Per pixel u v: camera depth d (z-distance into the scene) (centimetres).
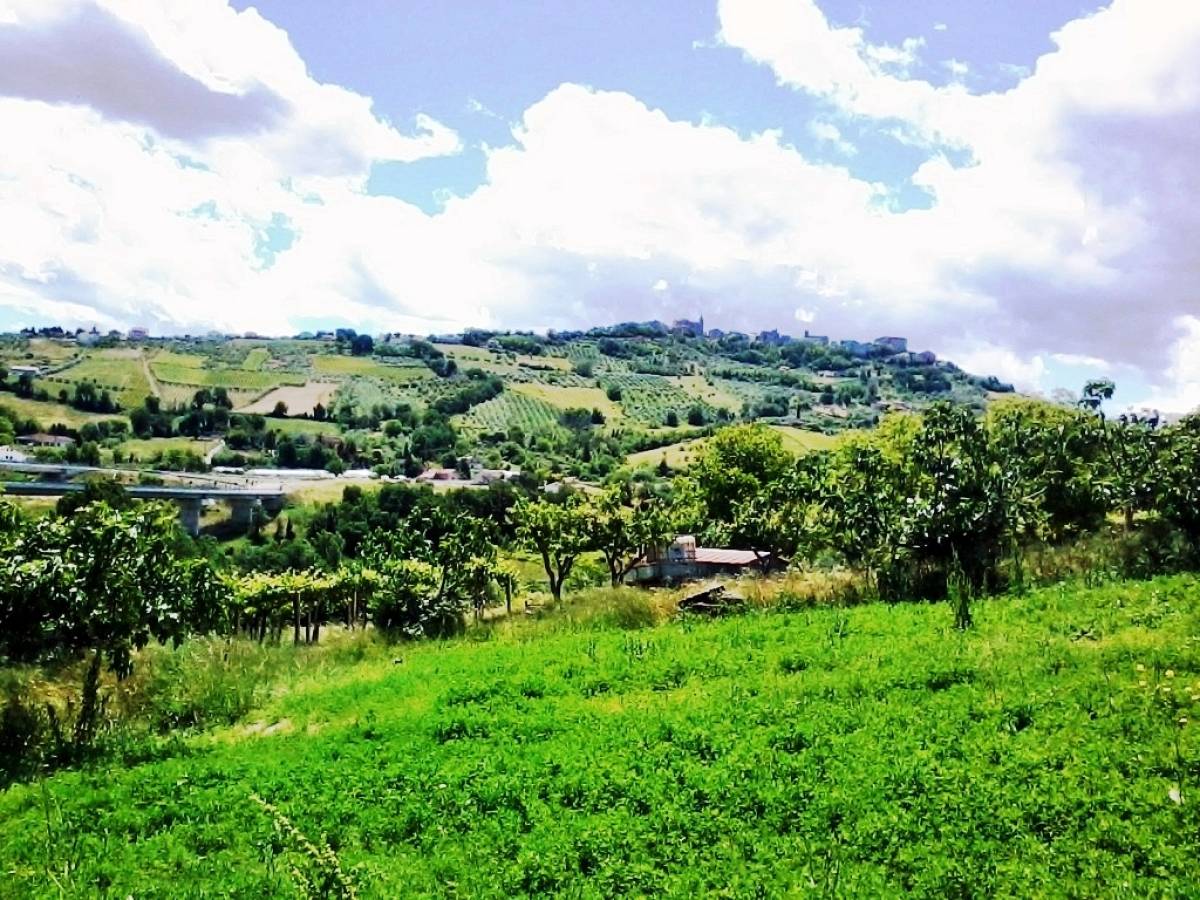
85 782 1578
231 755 1670
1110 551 2745
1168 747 1168
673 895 964
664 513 5950
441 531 5609
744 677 1795
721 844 1061
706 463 7912
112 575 1956
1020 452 3625
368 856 1142
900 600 2650
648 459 18975
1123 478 3300
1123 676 1465
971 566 2752
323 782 1400
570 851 1077
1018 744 1238
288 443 18462
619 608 2972
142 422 19100
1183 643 1603
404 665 2597
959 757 1227
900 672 1647
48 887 1125
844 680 1634
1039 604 2186
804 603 2814
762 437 7956
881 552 2892
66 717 1983
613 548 5662
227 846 1236
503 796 1260
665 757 1337
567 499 5975
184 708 2169
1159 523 2872
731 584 3197
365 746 1595
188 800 1395
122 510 2128
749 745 1339
